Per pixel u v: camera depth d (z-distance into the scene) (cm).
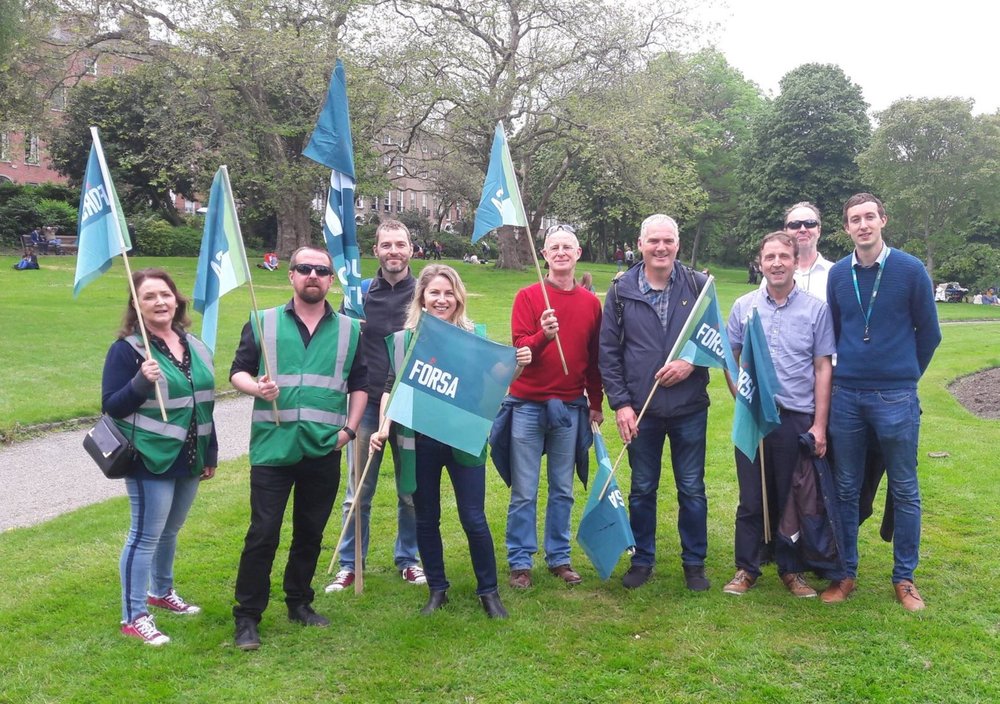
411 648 433
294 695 390
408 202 7612
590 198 4600
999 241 4941
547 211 4531
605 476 517
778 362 497
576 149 3250
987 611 469
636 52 2925
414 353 461
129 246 451
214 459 468
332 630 454
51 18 2933
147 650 429
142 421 432
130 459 425
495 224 537
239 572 441
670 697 387
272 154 3203
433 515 478
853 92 4869
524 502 526
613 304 514
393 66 2842
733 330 532
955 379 1397
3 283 2364
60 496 747
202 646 435
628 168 2986
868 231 468
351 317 517
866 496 520
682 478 511
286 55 2683
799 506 486
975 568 530
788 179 4816
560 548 537
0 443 930
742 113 5866
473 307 2378
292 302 457
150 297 433
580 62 2955
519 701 385
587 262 5794
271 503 440
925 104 3991
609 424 980
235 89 3006
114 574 536
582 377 532
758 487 505
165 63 2942
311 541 459
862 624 454
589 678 404
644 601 492
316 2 2833
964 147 4000
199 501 699
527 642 439
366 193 3042
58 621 464
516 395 527
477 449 458
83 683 398
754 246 5022
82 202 455
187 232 3972
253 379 450
